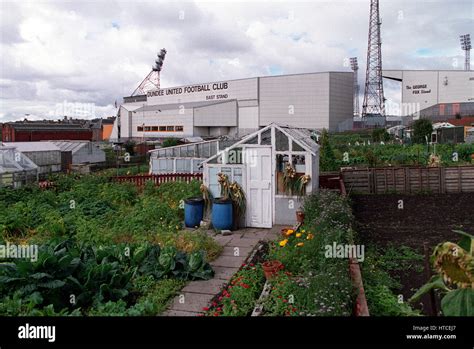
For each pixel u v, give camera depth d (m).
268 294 6.02
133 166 28.31
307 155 10.56
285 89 61.97
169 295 6.19
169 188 14.23
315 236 7.34
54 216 10.20
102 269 6.00
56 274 5.73
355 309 4.81
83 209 11.70
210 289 6.48
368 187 15.77
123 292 5.89
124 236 9.06
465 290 2.65
